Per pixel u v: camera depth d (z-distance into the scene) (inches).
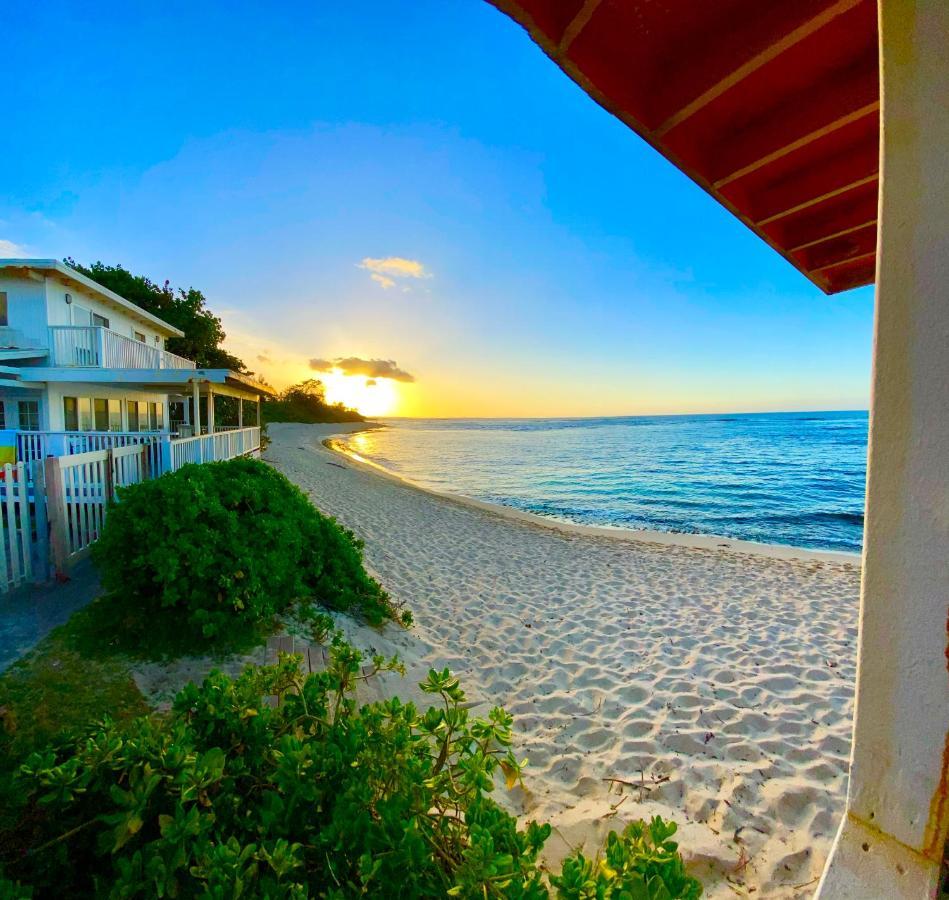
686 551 442.3
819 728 155.9
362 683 156.1
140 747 65.2
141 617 149.9
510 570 344.5
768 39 53.9
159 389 590.6
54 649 137.2
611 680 186.5
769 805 122.9
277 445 1537.9
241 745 78.5
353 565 229.0
